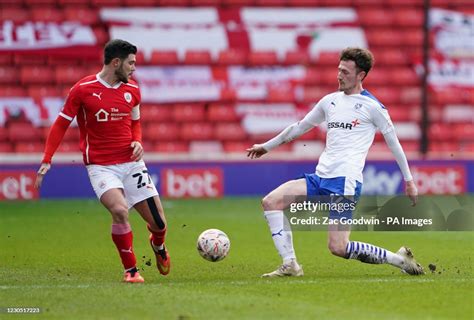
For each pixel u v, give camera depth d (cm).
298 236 5178
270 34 8694
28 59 8269
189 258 4225
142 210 3459
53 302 2969
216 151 7988
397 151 3509
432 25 8931
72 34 8419
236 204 6712
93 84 3378
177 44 8525
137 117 3497
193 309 2805
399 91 8562
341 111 3528
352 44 8744
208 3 8825
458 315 2727
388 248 4653
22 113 7912
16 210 6322
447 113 8444
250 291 3150
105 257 4266
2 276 3662
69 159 7181
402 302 2934
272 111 8238
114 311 2795
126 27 8531
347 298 3006
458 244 4791
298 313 2734
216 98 8244
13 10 8456
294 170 7212
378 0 9019
